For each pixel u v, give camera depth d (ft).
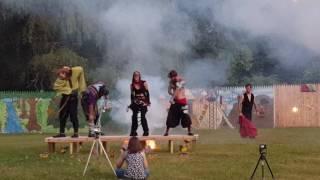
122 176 31.27
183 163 40.37
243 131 59.82
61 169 37.68
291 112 92.43
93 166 38.73
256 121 92.22
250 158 42.63
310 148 48.11
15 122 85.25
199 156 43.88
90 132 45.62
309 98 92.07
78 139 44.80
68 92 45.65
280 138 60.80
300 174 36.50
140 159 30.27
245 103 59.31
